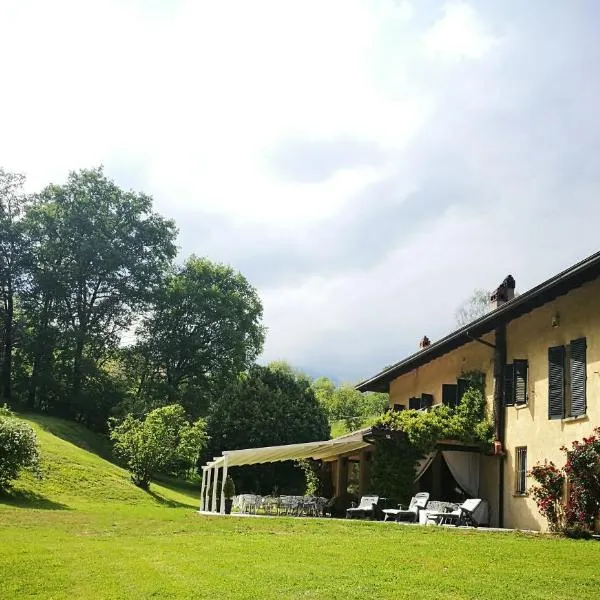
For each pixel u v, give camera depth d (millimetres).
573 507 18250
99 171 62469
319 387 98562
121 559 12625
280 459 32812
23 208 60094
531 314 22672
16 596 9508
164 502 37500
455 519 21484
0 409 31250
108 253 59719
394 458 24266
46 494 31188
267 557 12969
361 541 15578
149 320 64500
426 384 30562
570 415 20094
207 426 55656
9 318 59594
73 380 59938
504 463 23125
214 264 68125
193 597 9406
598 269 19078
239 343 63125
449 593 9938
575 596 10039
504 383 23562
